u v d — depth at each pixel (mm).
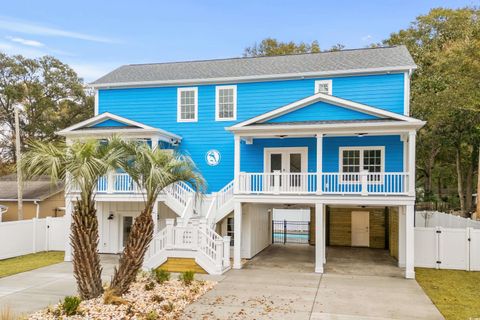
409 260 12805
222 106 18422
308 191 15328
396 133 14180
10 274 13023
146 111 19172
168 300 9578
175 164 9562
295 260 15969
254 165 17516
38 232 17953
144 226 9516
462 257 14227
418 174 37156
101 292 9273
